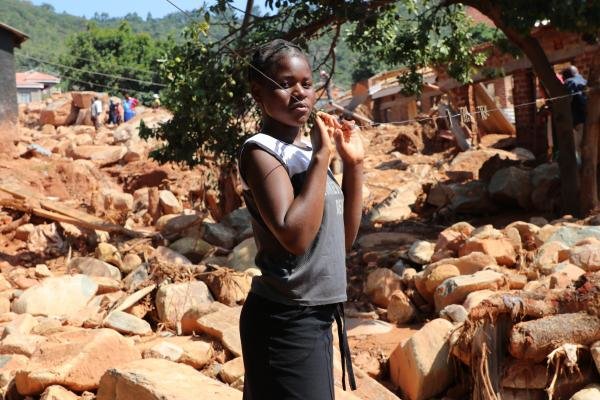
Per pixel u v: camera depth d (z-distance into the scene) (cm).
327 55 1105
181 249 1121
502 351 562
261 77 305
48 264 1177
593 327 543
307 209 278
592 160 1097
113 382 513
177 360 638
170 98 1052
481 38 1931
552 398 545
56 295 897
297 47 311
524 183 1210
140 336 770
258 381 301
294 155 299
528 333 546
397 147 2227
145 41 3816
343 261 306
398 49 1202
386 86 2720
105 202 1489
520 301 561
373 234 1098
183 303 814
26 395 609
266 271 299
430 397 591
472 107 1942
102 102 2867
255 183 292
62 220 1255
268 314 298
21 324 789
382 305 819
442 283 748
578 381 542
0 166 1664
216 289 845
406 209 1306
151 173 1825
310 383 296
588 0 1001
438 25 1168
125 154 1980
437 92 2344
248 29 1054
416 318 768
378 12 1053
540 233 882
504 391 556
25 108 3055
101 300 902
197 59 1047
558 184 1189
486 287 730
